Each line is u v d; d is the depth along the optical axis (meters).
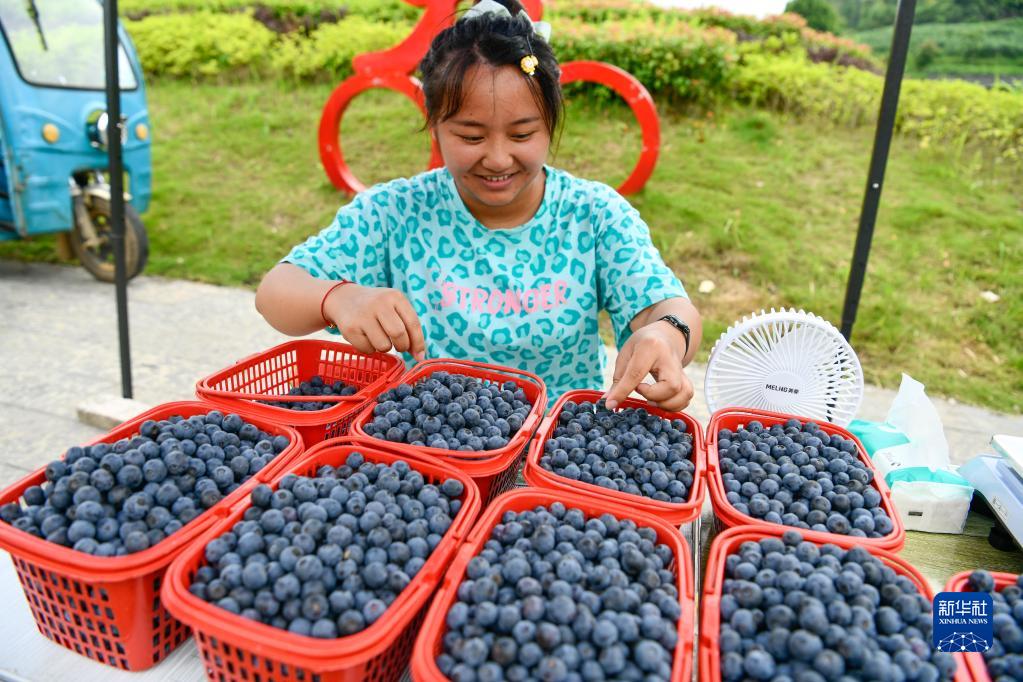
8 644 1.18
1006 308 5.00
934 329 4.83
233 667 1.01
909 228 5.79
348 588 1.01
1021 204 6.11
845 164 6.64
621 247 1.76
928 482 1.49
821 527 1.25
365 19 9.34
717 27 8.24
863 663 0.93
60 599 1.12
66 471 1.22
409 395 1.55
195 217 6.63
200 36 9.21
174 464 1.22
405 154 7.20
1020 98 6.95
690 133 7.18
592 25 7.85
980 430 3.89
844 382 1.73
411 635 1.14
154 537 1.10
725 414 1.60
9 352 4.38
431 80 1.50
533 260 1.83
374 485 1.23
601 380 2.04
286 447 1.37
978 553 1.45
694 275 5.34
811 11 9.66
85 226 5.39
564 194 1.82
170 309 5.18
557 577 1.04
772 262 5.38
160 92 9.09
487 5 1.52
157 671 1.14
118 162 3.11
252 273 5.79
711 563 1.12
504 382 1.69
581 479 1.31
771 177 6.46
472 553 1.11
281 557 1.03
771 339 1.72
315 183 6.94
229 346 4.59
